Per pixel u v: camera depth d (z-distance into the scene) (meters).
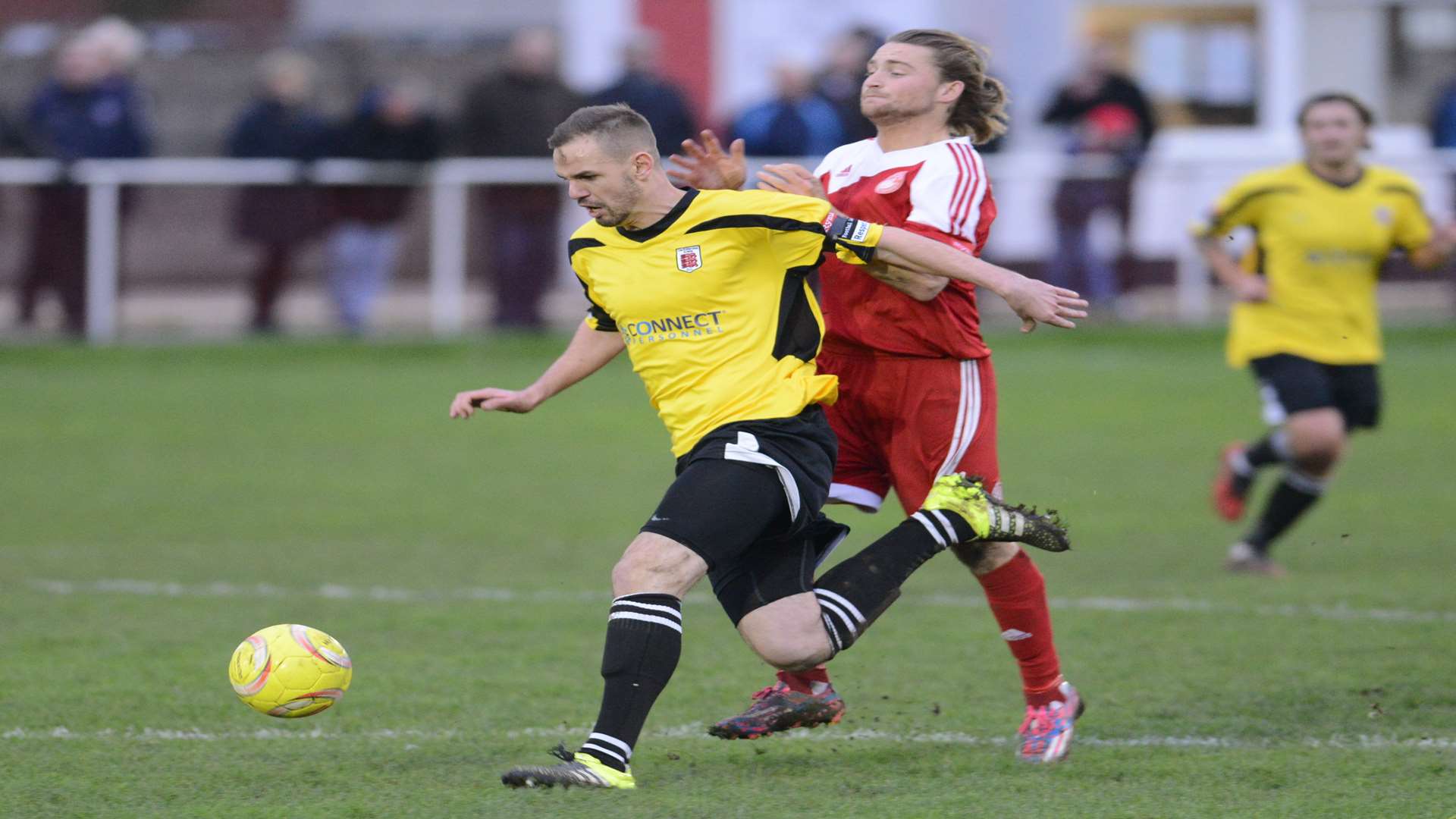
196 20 101.25
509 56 76.94
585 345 17.03
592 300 16.47
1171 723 17.97
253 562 27.47
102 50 50.81
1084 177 52.38
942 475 16.72
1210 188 53.00
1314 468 25.94
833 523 16.19
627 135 15.28
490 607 24.17
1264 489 34.59
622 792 15.09
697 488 15.17
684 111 49.94
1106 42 66.06
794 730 17.86
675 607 15.04
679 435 15.88
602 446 40.31
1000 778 15.86
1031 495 33.38
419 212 51.62
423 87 82.69
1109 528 30.39
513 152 51.59
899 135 16.83
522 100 51.56
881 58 16.75
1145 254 53.28
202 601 24.47
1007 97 17.28
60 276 50.91
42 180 50.41
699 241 15.49
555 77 52.16
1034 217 52.53
